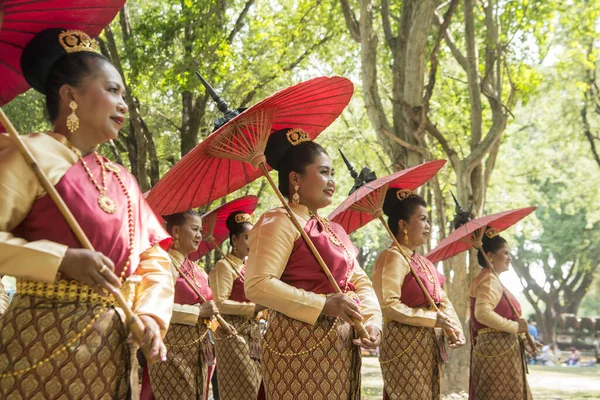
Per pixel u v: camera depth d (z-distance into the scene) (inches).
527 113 1126.4
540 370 834.8
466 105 677.3
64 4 114.9
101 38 631.8
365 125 903.1
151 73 597.0
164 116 747.4
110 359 109.4
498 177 916.0
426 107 460.1
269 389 158.1
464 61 561.0
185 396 234.5
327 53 743.7
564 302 1504.7
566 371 812.0
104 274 101.9
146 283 117.3
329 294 158.4
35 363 105.1
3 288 190.9
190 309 236.5
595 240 1423.5
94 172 114.0
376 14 614.5
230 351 273.9
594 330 1487.5
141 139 602.9
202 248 314.2
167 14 595.5
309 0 638.5
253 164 154.7
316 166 164.2
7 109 653.9
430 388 221.6
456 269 462.9
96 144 116.7
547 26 564.1
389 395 222.1
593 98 863.1
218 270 289.9
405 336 219.1
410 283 223.9
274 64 732.0
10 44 120.0
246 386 272.5
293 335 155.6
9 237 102.0
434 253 296.7
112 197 113.7
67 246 103.7
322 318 156.7
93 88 113.7
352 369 161.3
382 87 754.2
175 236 249.9
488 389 289.0
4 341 106.9
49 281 101.4
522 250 1486.2
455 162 489.1
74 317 107.2
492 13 523.5
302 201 166.1
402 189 237.9
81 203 108.7
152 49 556.1
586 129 925.2
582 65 799.7
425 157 461.7
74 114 113.6
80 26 121.2
